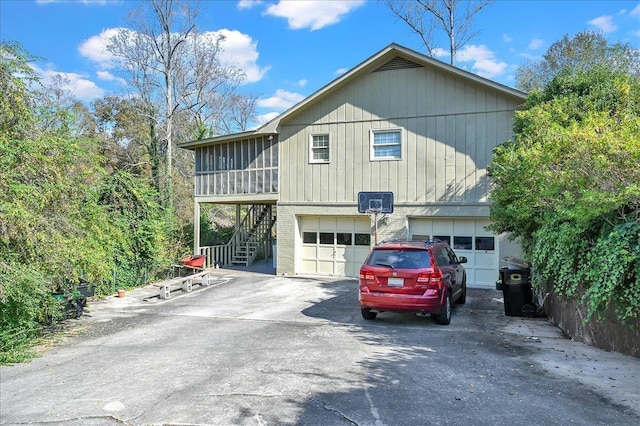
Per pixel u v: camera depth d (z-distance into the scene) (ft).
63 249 26.58
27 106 28.25
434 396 16.22
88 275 31.45
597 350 22.29
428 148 47.93
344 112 51.55
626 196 16.83
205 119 110.52
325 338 25.80
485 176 45.75
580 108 33.58
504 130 45.11
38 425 14.64
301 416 14.64
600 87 35.01
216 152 61.77
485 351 22.61
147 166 94.53
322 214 52.65
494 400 15.72
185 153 106.93
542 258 25.39
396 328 28.50
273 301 39.73
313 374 18.98
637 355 20.03
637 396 15.74
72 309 32.89
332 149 52.13
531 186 27.50
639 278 17.02
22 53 27.68
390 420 14.19
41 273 25.13
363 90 50.67
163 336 27.43
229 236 80.28
